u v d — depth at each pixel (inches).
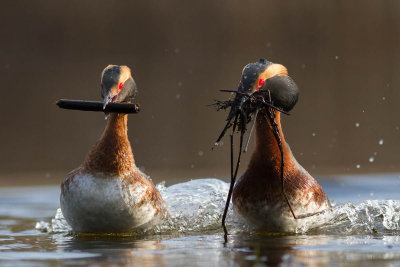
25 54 1006.4
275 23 1051.3
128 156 354.0
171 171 610.9
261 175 350.9
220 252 285.4
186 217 380.2
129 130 750.5
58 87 900.6
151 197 356.8
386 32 1082.1
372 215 364.5
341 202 443.2
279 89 358.9
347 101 844.6
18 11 1015.0
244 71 357.1
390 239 316.2
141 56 1034.7
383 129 740.0
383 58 1047.6
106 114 334.6
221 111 817.5
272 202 348.2
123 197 346.0
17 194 515.5
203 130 748.0
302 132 730.2
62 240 332.2
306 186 353.4
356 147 683.4
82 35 1027.9
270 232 352.8
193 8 1049.5
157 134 737.6
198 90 893.2
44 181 572.4
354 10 1071.0
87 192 344.2
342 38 1062.4
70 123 785.6
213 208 387.2
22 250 300.0
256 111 342.3
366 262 257.8
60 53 1015.6
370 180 540.1
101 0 1037.8
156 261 266.1
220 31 1044.5
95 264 262.1
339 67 1007.6
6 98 872.3
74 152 681.0
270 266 253.4
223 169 613.6
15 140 724.7
